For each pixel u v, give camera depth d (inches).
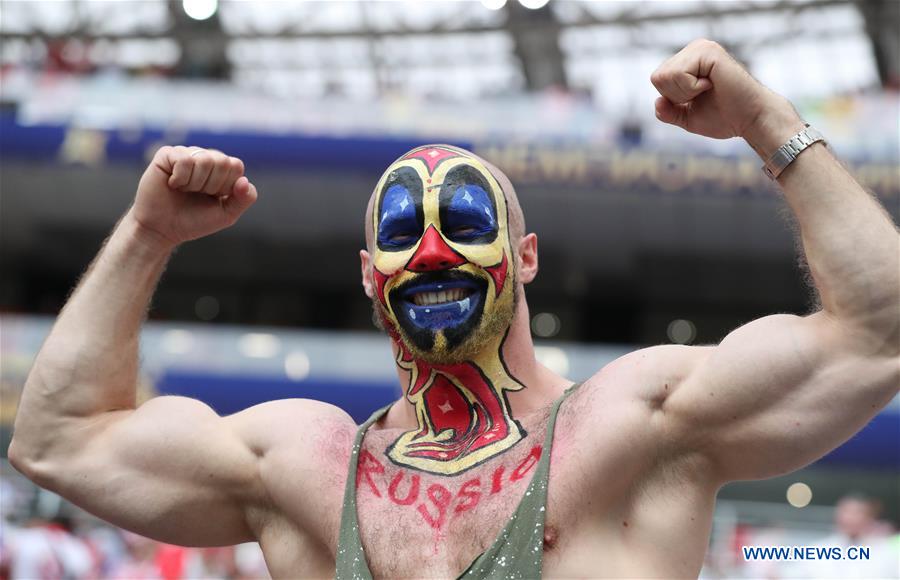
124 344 111.6
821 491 499.2
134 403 114.0
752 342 92.5
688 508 95.5
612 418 95.7
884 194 533.6
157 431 107.4
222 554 311.4
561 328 768.9
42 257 762.8
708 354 95.8
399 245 106.5
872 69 716.7
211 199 111.6
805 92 724.7
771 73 739.4
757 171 570.6
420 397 108.2
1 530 310.7
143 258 112.0
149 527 106.9
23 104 595.8
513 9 730.2
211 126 587.8
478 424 104.7
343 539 97.2
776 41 724.7
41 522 322.7
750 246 651.5
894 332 87.2
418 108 590.2
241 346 531.8
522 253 112.3
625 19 722.8
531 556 91.5
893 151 538.0
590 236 657.0
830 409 89.0
